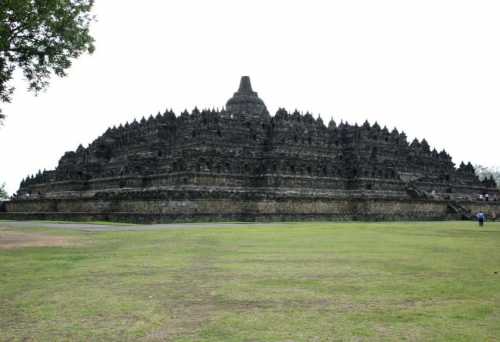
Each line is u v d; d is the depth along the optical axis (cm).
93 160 13050
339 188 10888
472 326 1738
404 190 11575
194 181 9438
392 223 8688
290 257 3406
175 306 2016
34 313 1919
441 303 2058
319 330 1697
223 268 2916
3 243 4488
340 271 2811
